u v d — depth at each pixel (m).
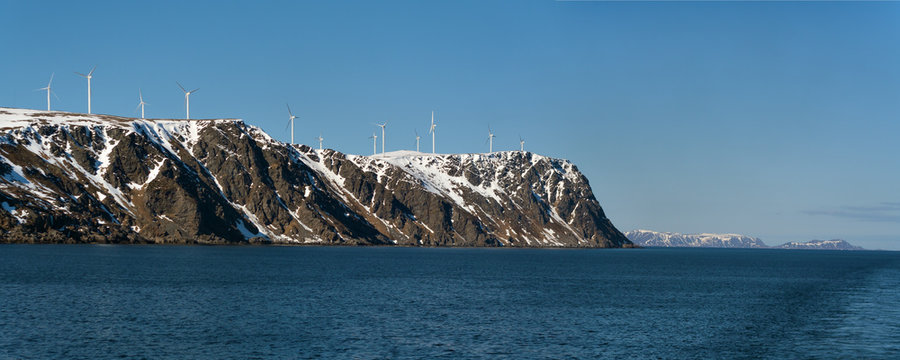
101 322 87.56
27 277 137.25
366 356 72.50
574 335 86.69
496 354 74.88
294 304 109.06
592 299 128.12
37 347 72.62
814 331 92.44
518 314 104.44
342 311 102.62
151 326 85.88
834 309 118.06
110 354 70.75
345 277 165.75
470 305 114.44
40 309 95.88
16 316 89.56
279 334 82.56
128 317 92.06
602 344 81.12
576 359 73.19
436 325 92.00
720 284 176.50
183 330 83.75
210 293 120.25
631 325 95.50
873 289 164.88
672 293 144.62
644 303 123.19
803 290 159.12
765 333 90.31
